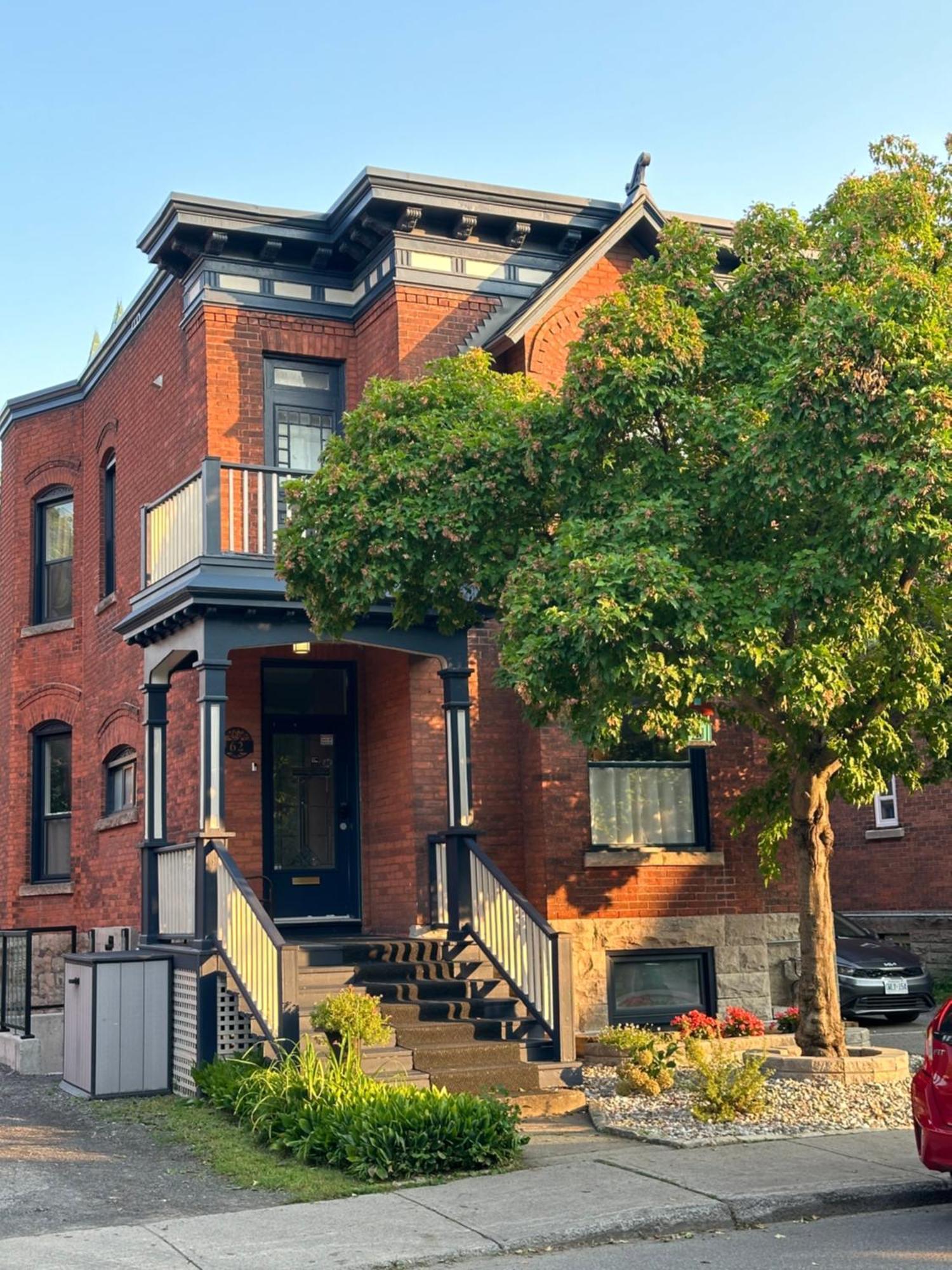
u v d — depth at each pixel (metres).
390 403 12.34
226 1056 12.50
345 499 11.70
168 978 13.24
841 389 9.83
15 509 21.30
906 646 11.30
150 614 14.09
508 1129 9.65
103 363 19.75
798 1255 7.50
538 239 16.66
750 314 11.73
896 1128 10.43
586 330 11.24
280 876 15.29
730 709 13.40
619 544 10.38
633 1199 8.44
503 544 11.77
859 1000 18.14
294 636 13.50
